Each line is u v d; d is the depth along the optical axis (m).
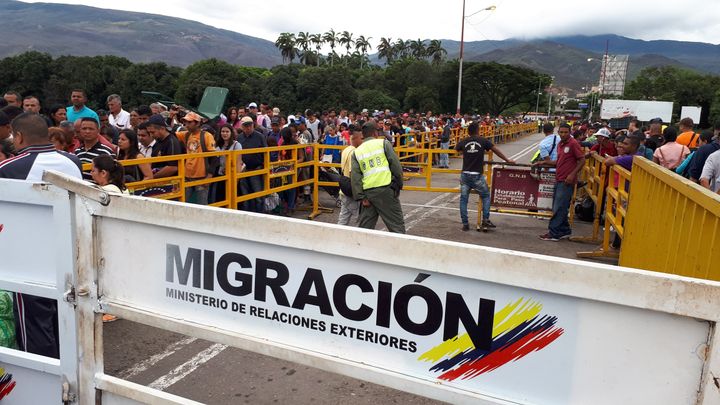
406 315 1.49
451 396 1.45
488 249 1.35
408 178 14.99
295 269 1.62
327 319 1.60
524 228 9.14
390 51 128.38
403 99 86.31
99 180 4.42
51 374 2.00
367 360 1.56
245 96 75.94
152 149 6.96
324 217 9.80
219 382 3.67
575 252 7.58
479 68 86.75
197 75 75.50
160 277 1.82
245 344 1.70
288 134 9.92
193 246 1.75
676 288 1.17
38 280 1.97
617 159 7.04
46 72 81.75
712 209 2.72
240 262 1.70
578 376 1.31
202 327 1.76
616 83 95.75
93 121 5.47
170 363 3.93
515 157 24.55
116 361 3.93
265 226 1.60
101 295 1.91
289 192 9.87
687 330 1.18
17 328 2.38
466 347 1.43
